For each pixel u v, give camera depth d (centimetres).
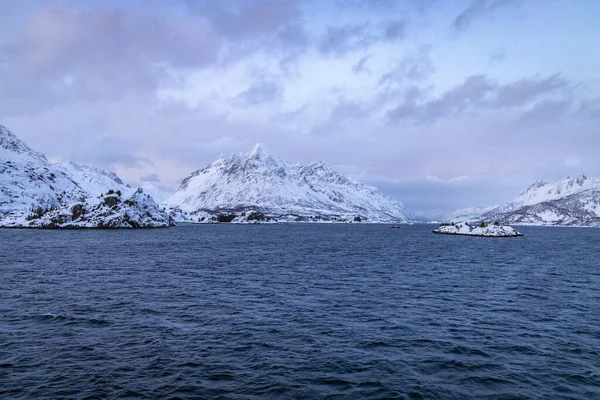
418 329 2617
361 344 2300
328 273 5144
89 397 1580
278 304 3275
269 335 2438
